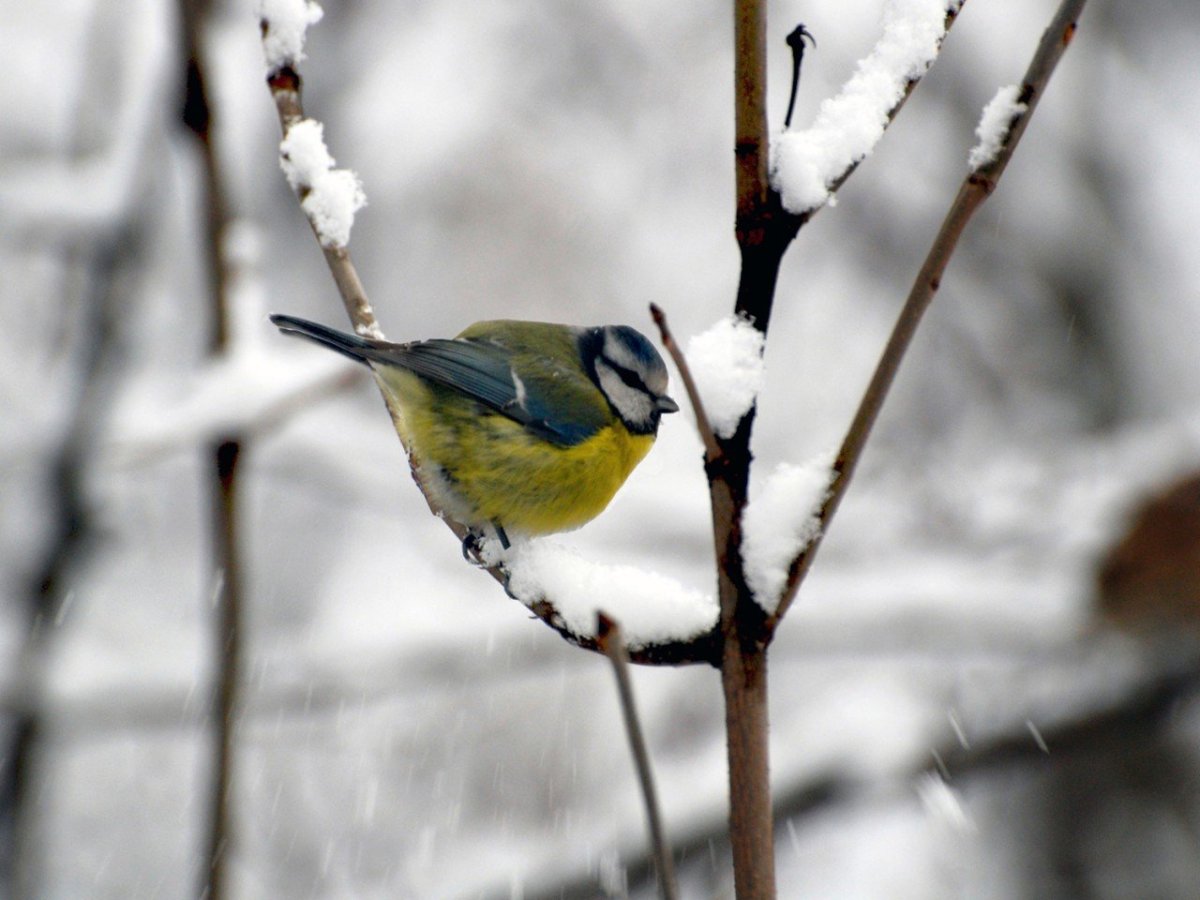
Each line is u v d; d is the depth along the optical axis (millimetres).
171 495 13320
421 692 10836
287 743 11992
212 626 6836
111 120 10672
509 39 15219
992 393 15367
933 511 11758
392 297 14500
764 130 3643
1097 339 15984
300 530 13680
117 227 9719
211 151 7062
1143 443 11906
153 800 12461
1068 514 11398
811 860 11922
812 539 3498
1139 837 13367
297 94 5309
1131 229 16609
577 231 14742
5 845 9523
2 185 9695
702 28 15312
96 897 12094
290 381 6902
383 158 14781
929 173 15836
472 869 11250
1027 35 16094
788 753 10461
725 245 14867
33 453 10508
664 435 12344
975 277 15945
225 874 5770
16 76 13805
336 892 11422
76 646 12227
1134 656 10734
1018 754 10383
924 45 3754
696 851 9695
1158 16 17234
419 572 13203
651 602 3699
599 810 11750
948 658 11016
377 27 15406
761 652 3498
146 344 11438
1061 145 16688
